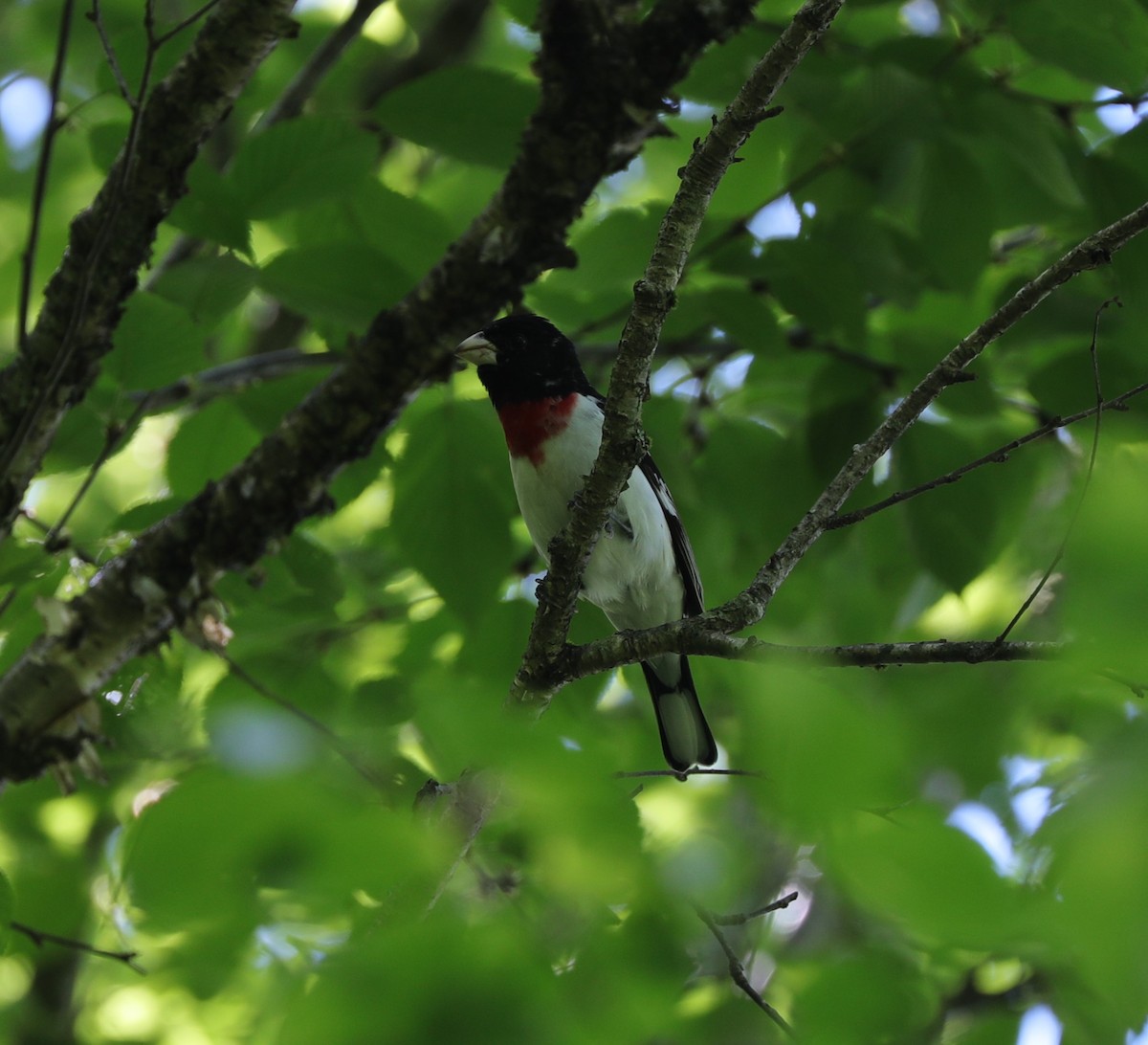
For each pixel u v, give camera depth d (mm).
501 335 9148
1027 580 12477
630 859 2725
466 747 2451
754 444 10133
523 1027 2525
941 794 9469
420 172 12922
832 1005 3551
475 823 3225
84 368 6473
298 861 2385
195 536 6270
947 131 8750
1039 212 9875
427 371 6266
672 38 5621
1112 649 2254
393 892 2795
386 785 4859
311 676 9242
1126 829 2254
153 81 7320
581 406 8930
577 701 9250
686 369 10891
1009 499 10031
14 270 12711
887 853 2414
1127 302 8500
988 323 5668
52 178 12625
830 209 9797
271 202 7441
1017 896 2398
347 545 11945
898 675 10297
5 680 6129
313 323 9328
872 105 8641
